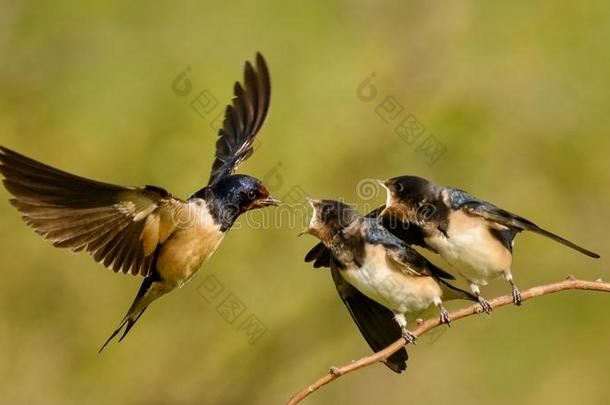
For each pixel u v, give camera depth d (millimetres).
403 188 9125
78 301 15578
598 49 17203
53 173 7223
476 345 17703
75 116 15484
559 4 17391
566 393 17531
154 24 16109
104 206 7676
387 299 8367
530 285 17406
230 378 16094
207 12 16078
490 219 8922
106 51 15914
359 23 16844
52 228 7438
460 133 16109
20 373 15438
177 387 15945
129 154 15141
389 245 8281
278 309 15586
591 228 17125
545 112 16953
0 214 15266
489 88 16953
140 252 8109
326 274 15398
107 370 15703
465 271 9195
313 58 16031
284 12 16141
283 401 16281
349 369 7684
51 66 15883
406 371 17297
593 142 16953
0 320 15422
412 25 17141
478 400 17469
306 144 15242
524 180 16812
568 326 17797
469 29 17406
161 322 15797
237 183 8609
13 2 16078
